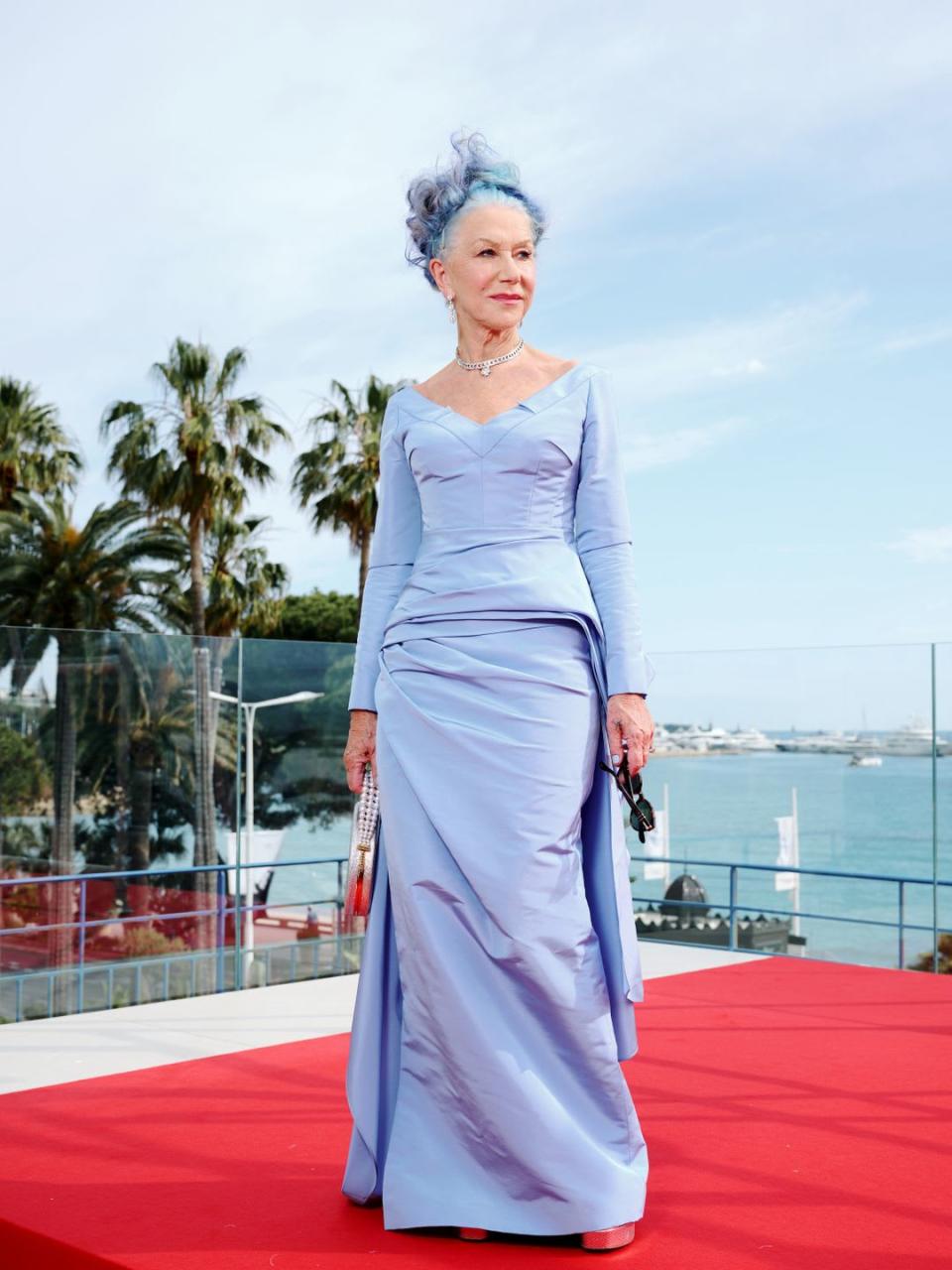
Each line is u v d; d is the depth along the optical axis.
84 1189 2.55
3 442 27.27
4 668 7.00
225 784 7.76
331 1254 2.19
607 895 2.40
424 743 2.37
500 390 2.49
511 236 2.47
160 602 25.12
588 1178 2.22
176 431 24.30
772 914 7.33
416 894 2.33
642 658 2.40
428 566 2.46
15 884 6.98
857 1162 2.71
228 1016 4.53
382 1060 2.46
